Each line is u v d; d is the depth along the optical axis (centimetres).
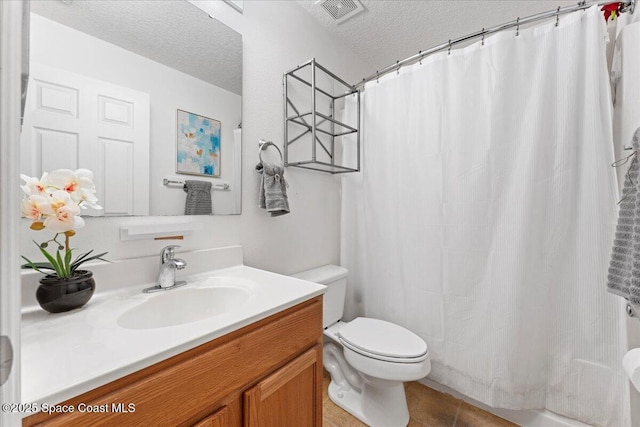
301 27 152
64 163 78
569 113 109
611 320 104
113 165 88
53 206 65
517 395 118
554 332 116
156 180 97
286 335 77
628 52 100
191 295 91
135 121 92
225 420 61
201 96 110
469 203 130
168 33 101
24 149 72
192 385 55
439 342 140
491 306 124
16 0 30
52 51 76
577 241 111
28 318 66
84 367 45
